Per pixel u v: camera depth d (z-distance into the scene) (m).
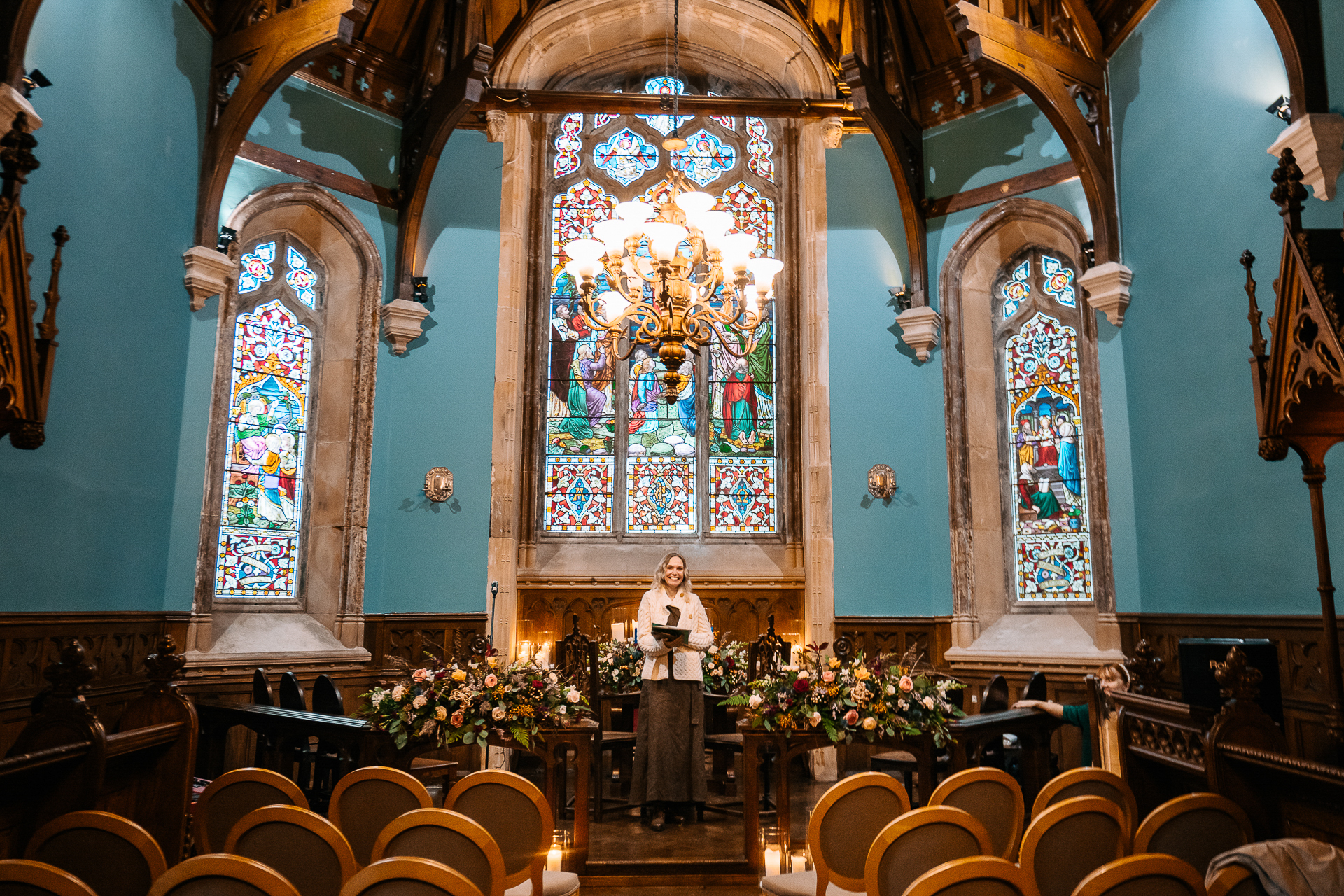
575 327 10.82
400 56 9.47
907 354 9.75
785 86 10.98
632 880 5.76
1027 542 9.30
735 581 10.17
